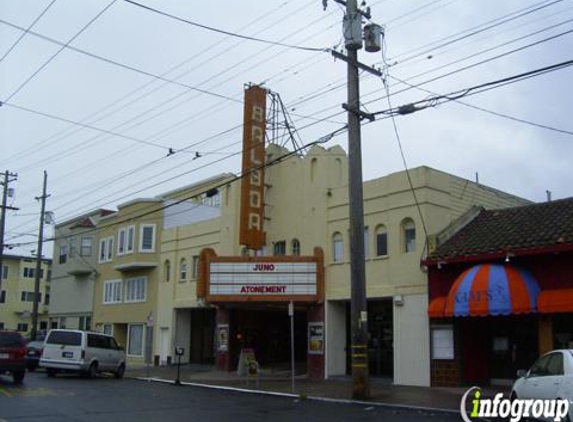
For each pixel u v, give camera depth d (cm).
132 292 4053
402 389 2117
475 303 1967
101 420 1391
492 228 2245
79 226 4712
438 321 2222
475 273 2014
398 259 2383
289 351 3259
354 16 1952
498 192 2734
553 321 1991
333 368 2620
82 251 4638
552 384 1195
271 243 2975
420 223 2327
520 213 2286
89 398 1838
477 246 2125
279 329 3262
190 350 3666
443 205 2384
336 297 2614
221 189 3419
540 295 1905
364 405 1750
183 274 3656
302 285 2667
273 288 2672
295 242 2878
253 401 1842
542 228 2052
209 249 2802
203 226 3503
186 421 1398
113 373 2880
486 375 2178
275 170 3016
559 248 1869
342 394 1981
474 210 2434
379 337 2592
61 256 5022
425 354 2242
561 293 1870
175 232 3734
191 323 3700
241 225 2852
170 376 2822
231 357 3053
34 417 1416
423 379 2233
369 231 2519
